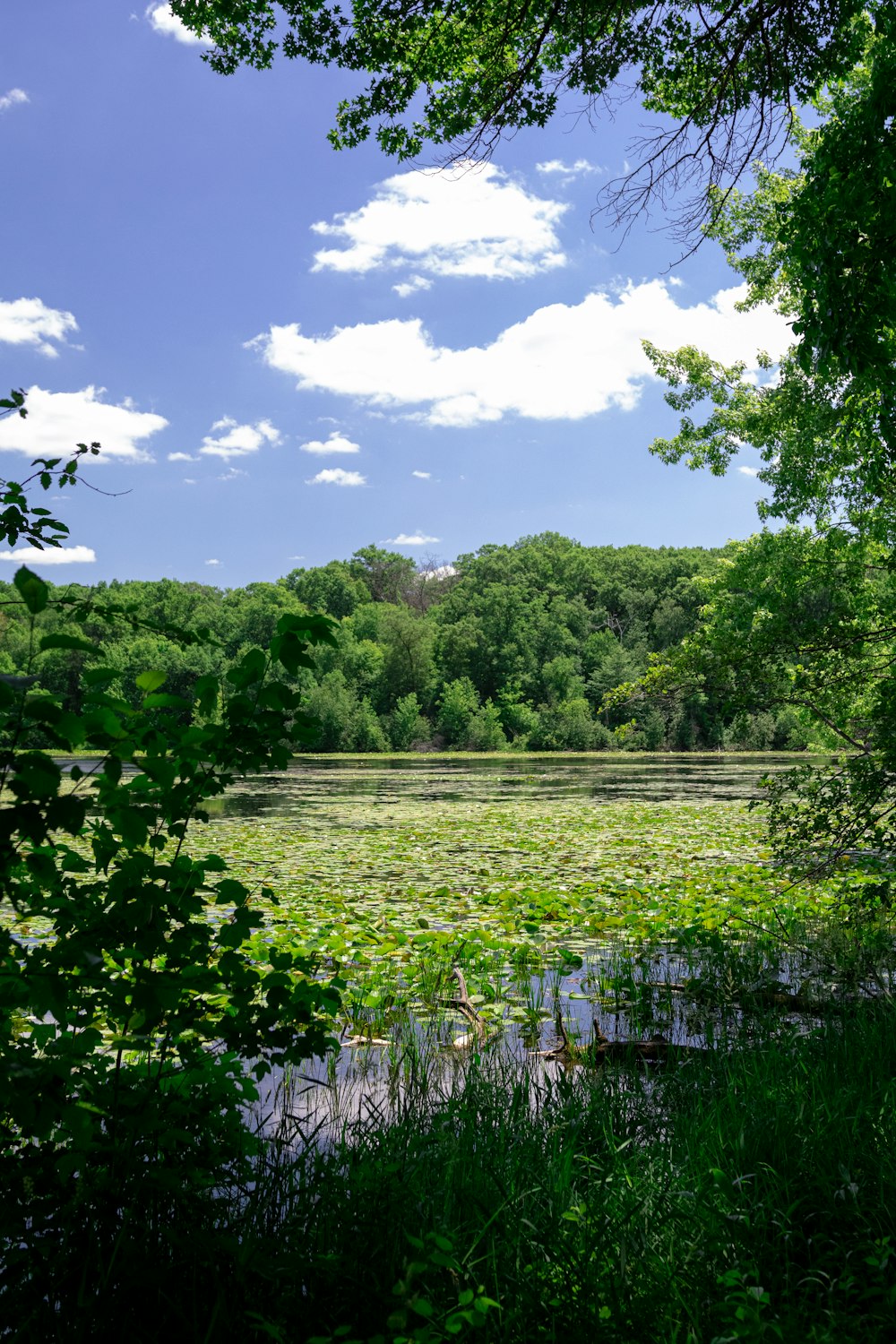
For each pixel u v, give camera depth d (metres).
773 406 10.47
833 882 8.42
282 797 24.05
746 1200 2.66
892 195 4.09
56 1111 1.86
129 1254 2.10
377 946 6.81
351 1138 3.37
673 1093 3.83
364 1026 5.15
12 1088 1.78
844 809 6.60
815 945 6.73
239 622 82.19
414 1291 2.00
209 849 12.77
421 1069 4.36
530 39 6.54
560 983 6.12
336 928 7.32
